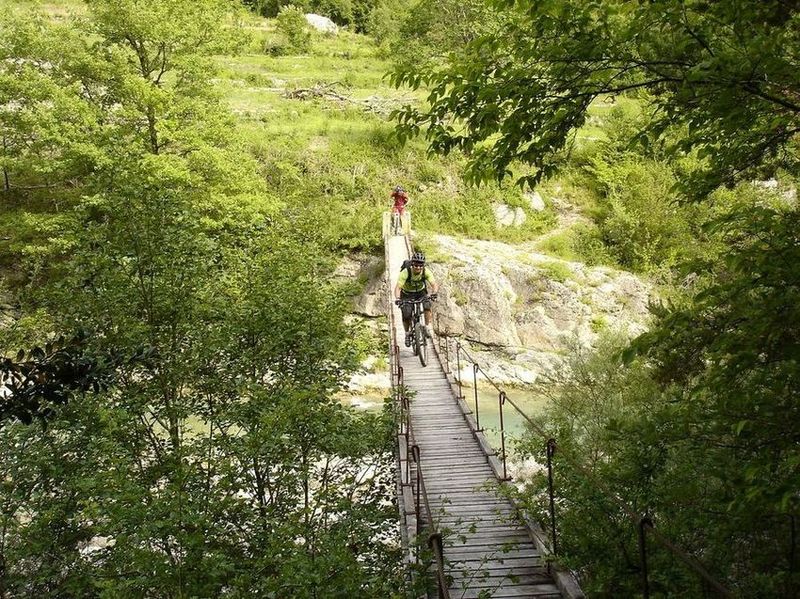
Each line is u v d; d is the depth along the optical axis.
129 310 10.38
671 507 6.68
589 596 6.26
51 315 10.37
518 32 4.77
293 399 8.94
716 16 4.36
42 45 20.84
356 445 9.68
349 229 25.80
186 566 7.25
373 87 40.53
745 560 6.41
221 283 11.50
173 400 10.55
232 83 38.53
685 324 4.80
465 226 28.44
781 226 4.50
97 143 19.81
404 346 15.37
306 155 29.28
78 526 9.03
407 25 38.84
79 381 4.72
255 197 21.23
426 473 9.25
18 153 22.31
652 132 5.55
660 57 4.55
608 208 29.42
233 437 9.29
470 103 4.91
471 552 7.05
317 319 11.22
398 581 6.70
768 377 4.76
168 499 7.64
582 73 4.70
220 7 22.12
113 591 6.74
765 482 4.59
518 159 5.19
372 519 8.98
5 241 21.84
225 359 10.95
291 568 6.42
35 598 8.55
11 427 9.09
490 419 18.92
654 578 6.13
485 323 24.06
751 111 4.75
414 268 13.80
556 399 13.42
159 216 10.50
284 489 9.89
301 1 63.09
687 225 24.55
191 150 21.38
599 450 10.50
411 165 30.14
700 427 5.63
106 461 8.46
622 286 24.97
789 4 4.17
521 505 7.58
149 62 22.19
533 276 24.70
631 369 11.37
